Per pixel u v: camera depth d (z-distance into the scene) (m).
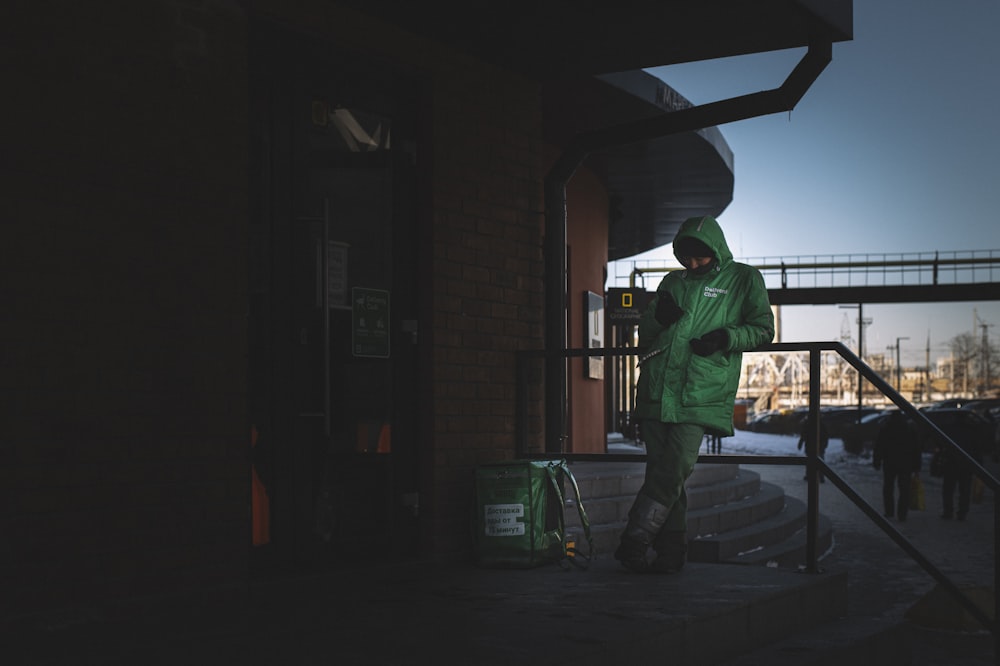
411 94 6.66
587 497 8.80
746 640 4.96
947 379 141.38
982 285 38.38
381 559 6.24
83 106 4.64
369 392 6.26
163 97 4.97
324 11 5.86
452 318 6.70
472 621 4.51
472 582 5.68
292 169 5.81
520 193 7.35
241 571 5.23
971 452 14.93
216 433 5.14
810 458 5.95
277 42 5.74
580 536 7.78
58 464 4.48
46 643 4.09
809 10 6.05
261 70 5.65
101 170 4.70
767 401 122.94
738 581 5.61
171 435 4.94
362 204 6.27
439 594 5.27
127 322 4.77
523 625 4.41
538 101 7.55
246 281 5.33
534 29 6.51
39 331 4.44
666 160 14.38
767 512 11.66
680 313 5.71
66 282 4.55
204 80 5.17
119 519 4.71
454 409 6.68
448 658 3.78
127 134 4.81
